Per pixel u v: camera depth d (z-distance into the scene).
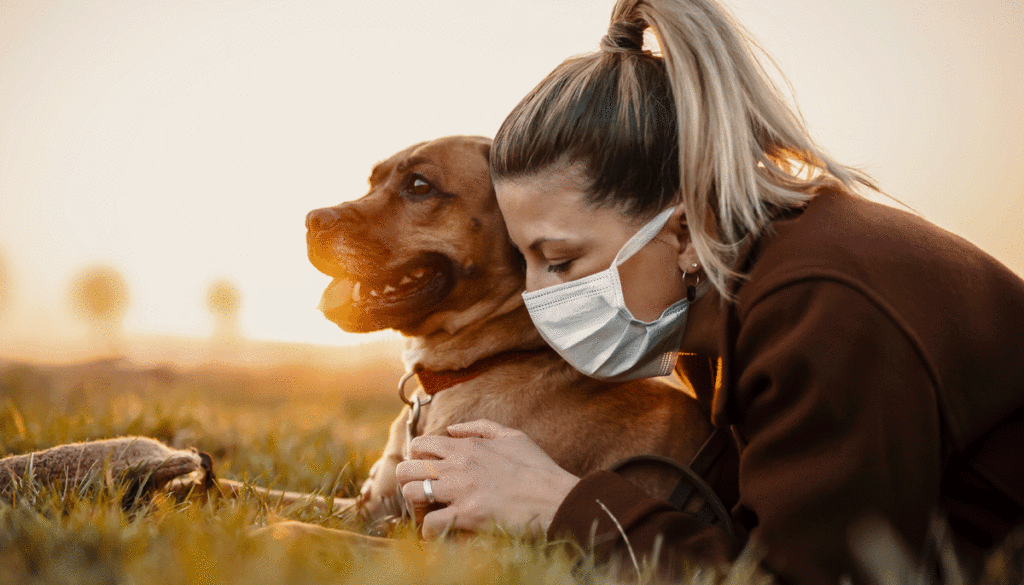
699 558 1.54
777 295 1.58
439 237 2.53
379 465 2.73
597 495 1.71
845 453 1.44
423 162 2.57
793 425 1.49
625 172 1.86
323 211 2.53
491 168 2.09
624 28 2.07
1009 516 1.58
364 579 1.27
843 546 1.41
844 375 1.46
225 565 1.31
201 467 2.35
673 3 1.89
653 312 1.94
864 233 1.62
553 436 2.33
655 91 1.93
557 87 1.97
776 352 1.53
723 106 1.78
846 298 1.50
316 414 5.67
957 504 1.61
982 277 1.62
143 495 2.12
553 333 2.01
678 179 1.89
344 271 2.51
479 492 1.84
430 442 1.99
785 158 1.95
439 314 2.55
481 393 2.45
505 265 2.55
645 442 2.30
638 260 1.91
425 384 2.61
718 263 1.72
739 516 1.83
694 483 1.90
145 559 1.37
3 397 5.47
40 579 1.41
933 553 1.48
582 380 2.40
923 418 1.44
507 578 1.35
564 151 1.88
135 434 3.76
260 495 2.37
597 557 1.62
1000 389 1.52
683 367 2.29
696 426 2.36
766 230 1.75
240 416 5.09
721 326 1.71
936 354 1.47
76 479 2.08
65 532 1.58
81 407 4.48
